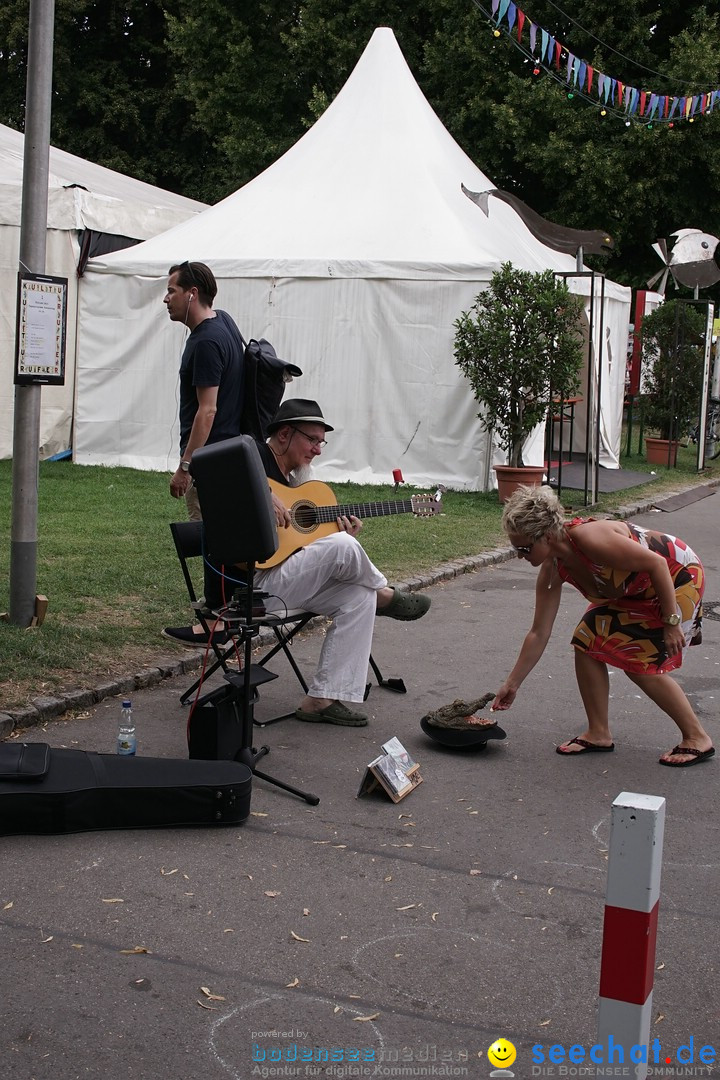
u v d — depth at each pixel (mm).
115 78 29250
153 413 13148
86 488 11477
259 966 3109
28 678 5262
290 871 3699
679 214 22016
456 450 12305
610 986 2205
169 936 3250
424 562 8742
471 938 3305
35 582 6246
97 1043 2736
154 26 29516
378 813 4203
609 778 4637
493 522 10547
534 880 3693
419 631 7062
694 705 5762
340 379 12547
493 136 21797
